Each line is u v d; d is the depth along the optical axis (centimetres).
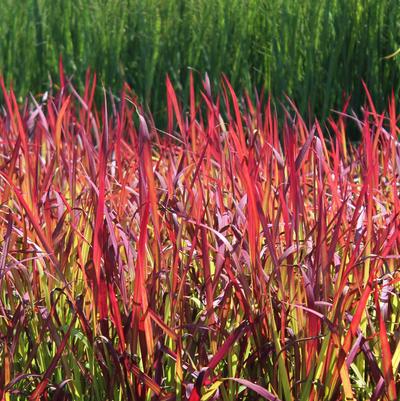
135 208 224
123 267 192
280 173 195
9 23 771
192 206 195
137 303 164
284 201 175
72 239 192
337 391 162
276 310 172
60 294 183
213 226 209
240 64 716
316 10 700
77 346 186
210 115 233
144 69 737
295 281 180
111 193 224
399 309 183
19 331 176
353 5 695
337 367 155
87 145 227
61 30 770
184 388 168
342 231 204
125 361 162
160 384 166
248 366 174
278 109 681
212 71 721
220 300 176
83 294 181
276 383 168
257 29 732
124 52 756
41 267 192
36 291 193
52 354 186
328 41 695
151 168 166
